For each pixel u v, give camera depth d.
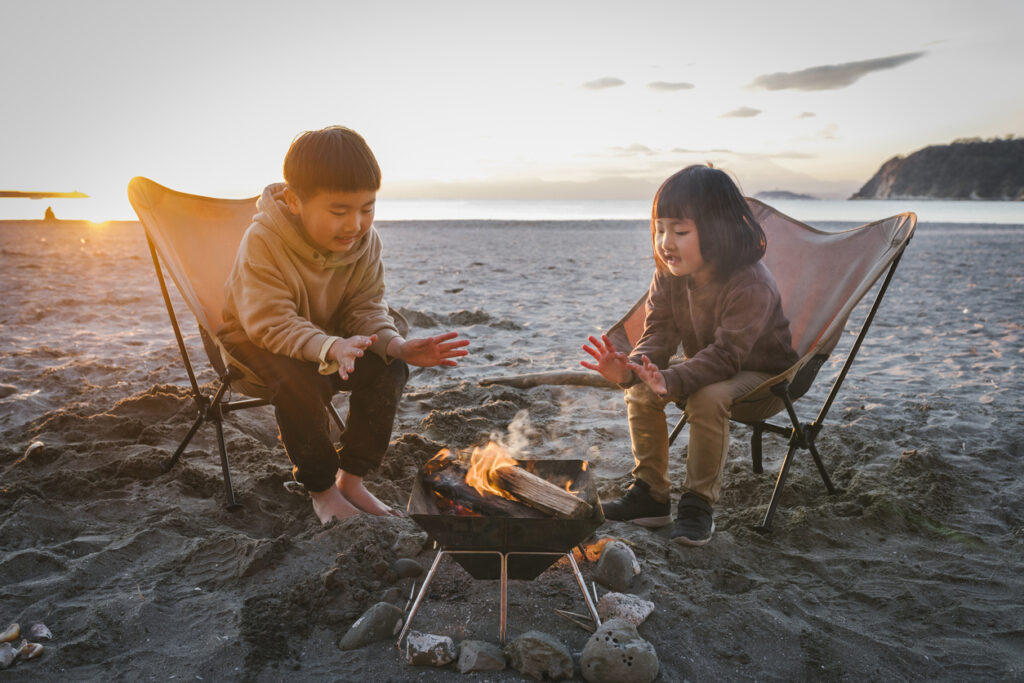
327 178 2.06
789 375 2.37
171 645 1.77
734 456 3.32
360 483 2.55
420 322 6.71
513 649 1.71
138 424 3.29
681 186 2.36
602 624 1.82
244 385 2.52
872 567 2.28
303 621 1.87
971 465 3.16
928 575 2.24
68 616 1.88
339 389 2.49
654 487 2.53
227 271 2.89
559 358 5.31
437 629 1.87
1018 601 2.10
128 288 8.88
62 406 3.81
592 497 1.94
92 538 2.29
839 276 2.84
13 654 1.68
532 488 1.93
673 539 2.39
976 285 10.14
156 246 2.58
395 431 3.50
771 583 2.16
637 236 23.58
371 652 1.76
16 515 2.34
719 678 1.71
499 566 1.84
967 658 1.80
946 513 2.70
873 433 3.55
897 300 8.70
